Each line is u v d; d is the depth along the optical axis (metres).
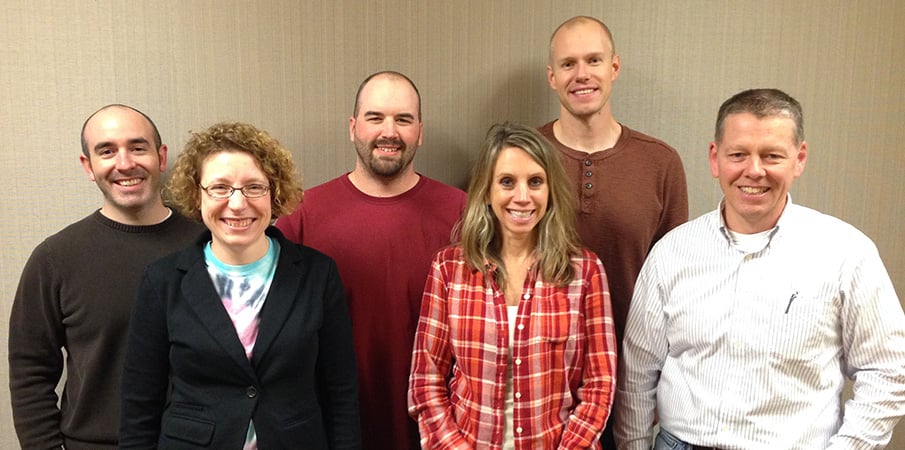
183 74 2.02
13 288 2.05
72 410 1.70
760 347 1.39
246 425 1.35
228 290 1.42
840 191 2.29
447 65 2.14
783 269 1.41
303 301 1.44
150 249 1.75
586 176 1.89
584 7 2.15
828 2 2.19
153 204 1.78
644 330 1.58
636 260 1.92
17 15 1.93
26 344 1.68
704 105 2.22
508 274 1.59
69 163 2.02
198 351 1.35
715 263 1.46
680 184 1.98
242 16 2.03
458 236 1.74
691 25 2.18
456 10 2.12
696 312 1.46
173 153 2.05
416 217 1.84
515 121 2.19
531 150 1.53
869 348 1.38
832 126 2.26
